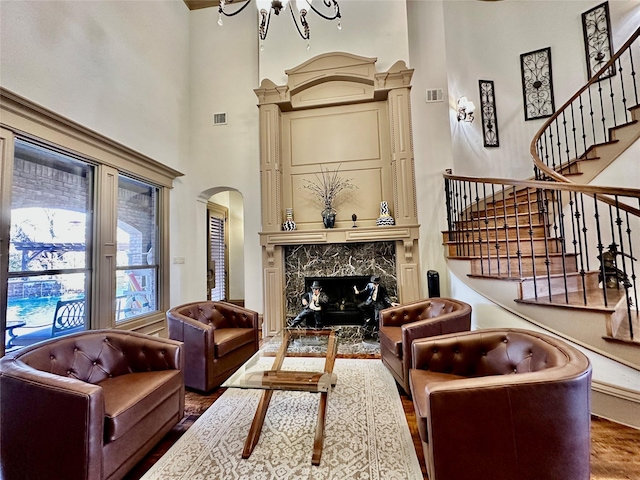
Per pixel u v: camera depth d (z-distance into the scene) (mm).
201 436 2086
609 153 3424
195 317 3273
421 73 4875
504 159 5180
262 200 4742
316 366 2965
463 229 4059
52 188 2969
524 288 2770
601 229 3480
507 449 1331
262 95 4801
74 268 3178
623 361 2080
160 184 4500
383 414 2332
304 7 3201
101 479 1496
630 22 4367
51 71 2889
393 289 4535
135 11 4090
